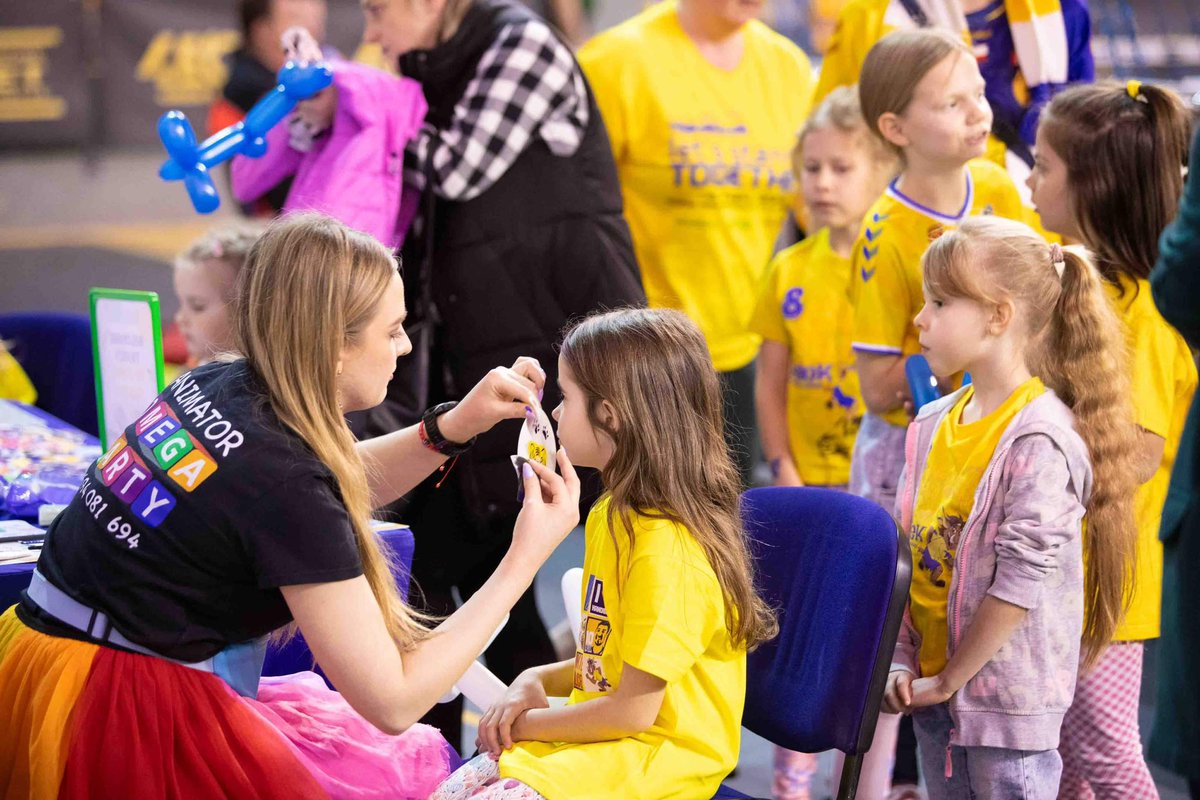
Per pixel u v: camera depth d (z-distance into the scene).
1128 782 2.87
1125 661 2.88
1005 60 3.76
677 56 4.46
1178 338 2.97
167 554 2.10
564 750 2.23
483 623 2.21
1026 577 2.43
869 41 4.01
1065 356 2.61
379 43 3.65
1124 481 2.60
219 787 2.14
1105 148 2.93
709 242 4.49
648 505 2.28
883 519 2.44
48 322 4.91
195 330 3.89
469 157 3.51
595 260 3.62
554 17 7.21
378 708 2.10
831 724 2.39
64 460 3.46
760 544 2.63
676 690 2.29
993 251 2.54
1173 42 6.62
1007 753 2.54
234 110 6.61
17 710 2.15
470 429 2.62
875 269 3.24
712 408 2.37
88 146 12.82
